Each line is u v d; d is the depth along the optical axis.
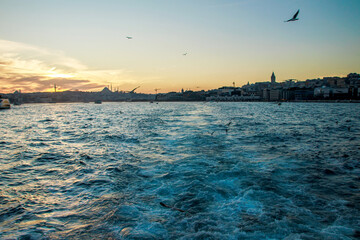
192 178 12.19
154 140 24.58
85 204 9.55
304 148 20.50
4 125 46.50
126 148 20.89
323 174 13.12
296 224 7.77
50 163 16.33
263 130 33.50
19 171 14.45
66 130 36.81
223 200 9.60
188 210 8.78
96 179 12.61
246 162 15.46
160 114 80.19
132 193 10.52
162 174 13.12
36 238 7.20
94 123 48.69
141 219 8.19
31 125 46.16
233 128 35.56
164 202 9.50
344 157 17.22
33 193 10.88
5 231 7.62
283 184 11.46
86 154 18.73
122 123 47.25
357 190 10.81
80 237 7.23
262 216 8.27
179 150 19.34
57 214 8.75
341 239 6.95
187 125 40.03
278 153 18.39
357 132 32.12
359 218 8.21
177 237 7.10
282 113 85.38
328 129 35.72
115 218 8.27
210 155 17.44
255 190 10.60
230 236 7.12
